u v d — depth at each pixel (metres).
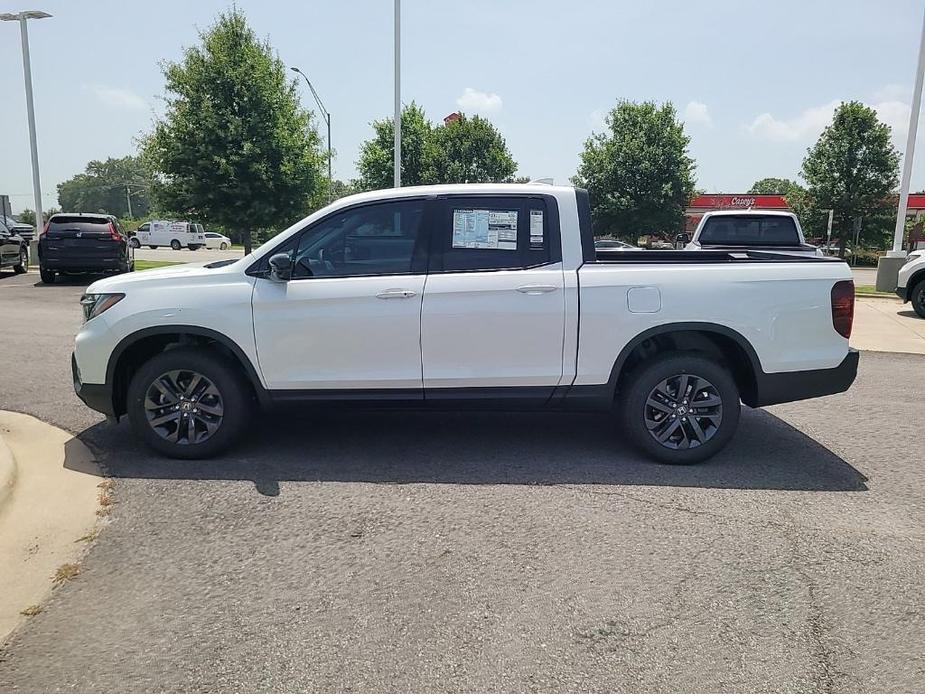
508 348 4.91
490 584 3.41
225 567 3.57
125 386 5.32
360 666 2.80
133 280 5.09
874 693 2.65
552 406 5.07
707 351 5.16
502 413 6.43
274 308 4.91
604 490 4.59
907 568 3.58
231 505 4.32
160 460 5.11
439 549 3.77
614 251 5.90
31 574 3.51
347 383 4.97
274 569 3.55
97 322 5.02
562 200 4.99
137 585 3.40
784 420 6.39
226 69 20.56
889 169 36.12
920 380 8.16
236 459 5.14
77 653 2.89
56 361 8.51
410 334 4.89
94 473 4.84
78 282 18.33
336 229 5.01
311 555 3.70
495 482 4.72
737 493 4.56
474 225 4.96
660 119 34.22
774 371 4.96
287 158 21.28
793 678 2.73
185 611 3.19
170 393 5.06
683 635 3.01
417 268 4.95
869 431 6.04
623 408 5.10
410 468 4.98
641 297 4.87
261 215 21.06
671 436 5.08
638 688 2.67
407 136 34.12
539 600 3.28
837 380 5.01
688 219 39.47
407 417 6.27
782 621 3.11
